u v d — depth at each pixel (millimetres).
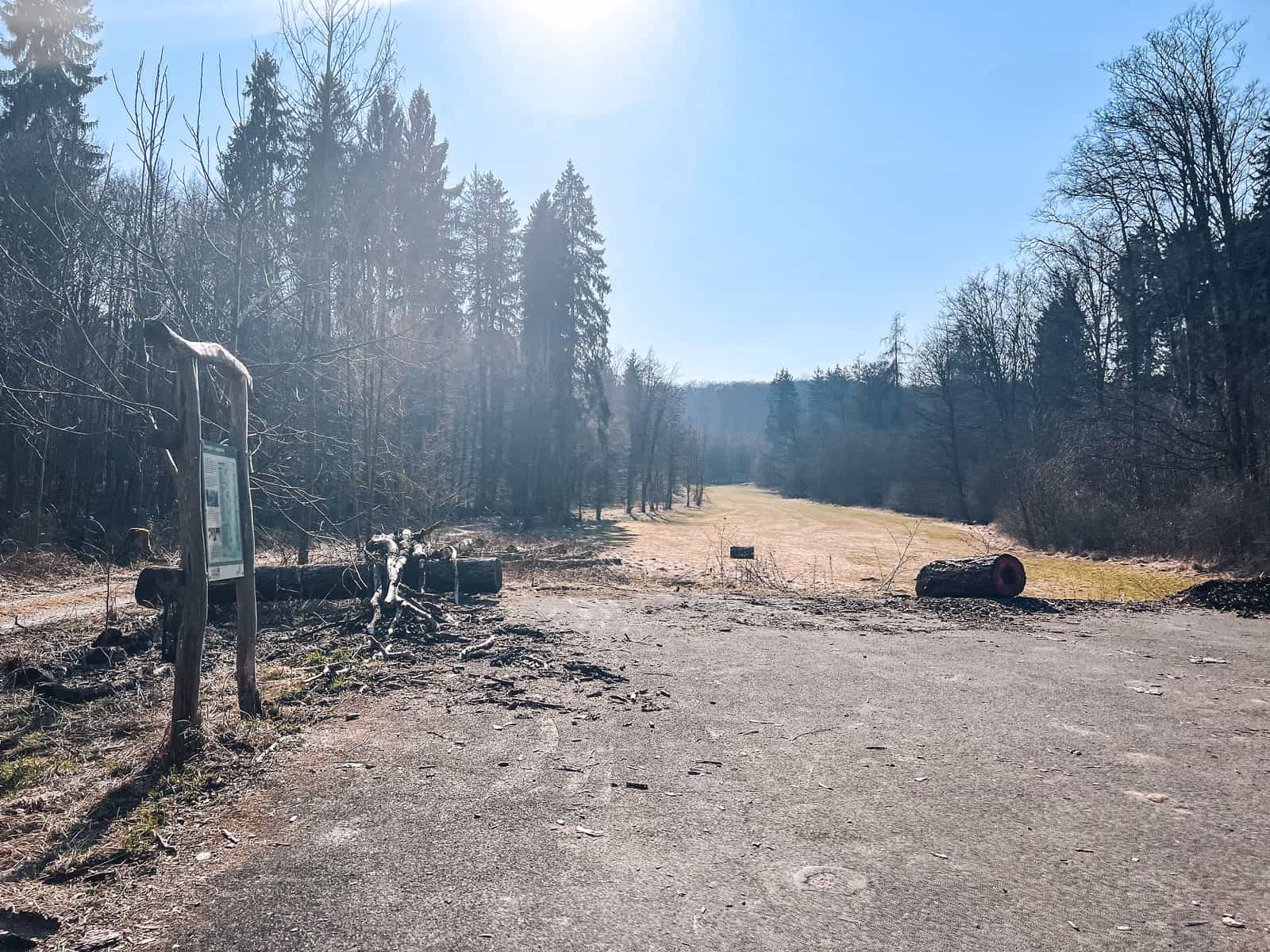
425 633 8680
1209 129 23688
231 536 5312
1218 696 6785
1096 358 36125
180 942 2891
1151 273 27094
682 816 4078
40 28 23641
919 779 4684
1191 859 3664
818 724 5789
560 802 4238
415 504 18406
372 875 3395
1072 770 4883
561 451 40594
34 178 14703
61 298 10289
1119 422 25984
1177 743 5453
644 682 6965
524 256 39500
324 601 10219
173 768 4535
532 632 8945
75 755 4922
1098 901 3260
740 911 3145
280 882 3330
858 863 3582
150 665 7043
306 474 15008
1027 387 47250
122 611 10406
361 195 13773
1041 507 27516
